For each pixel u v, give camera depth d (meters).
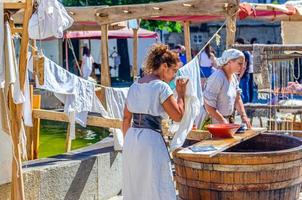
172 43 25.19
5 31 4.36
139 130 4.37
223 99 5.58
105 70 6.97
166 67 4.43
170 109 4.34
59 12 4.68
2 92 4.41
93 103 6.43
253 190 4.71
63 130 11.02
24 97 4.49
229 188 4.70
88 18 7.01
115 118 6.69
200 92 6.13
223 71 5.60
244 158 4.63
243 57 5.52
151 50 4.49
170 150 5.14
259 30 24.70
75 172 5.55
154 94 4.33
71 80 6.18
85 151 6.14
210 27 24.56
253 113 7.73
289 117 7.94
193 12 6.38
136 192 4.38
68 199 5.48
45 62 5.83
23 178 4.94
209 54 12.38
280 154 4.71
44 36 4.76
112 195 6.19
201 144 4.94
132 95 4.43
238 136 5.21
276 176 4.76
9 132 4.46
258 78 6.09
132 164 4.36
